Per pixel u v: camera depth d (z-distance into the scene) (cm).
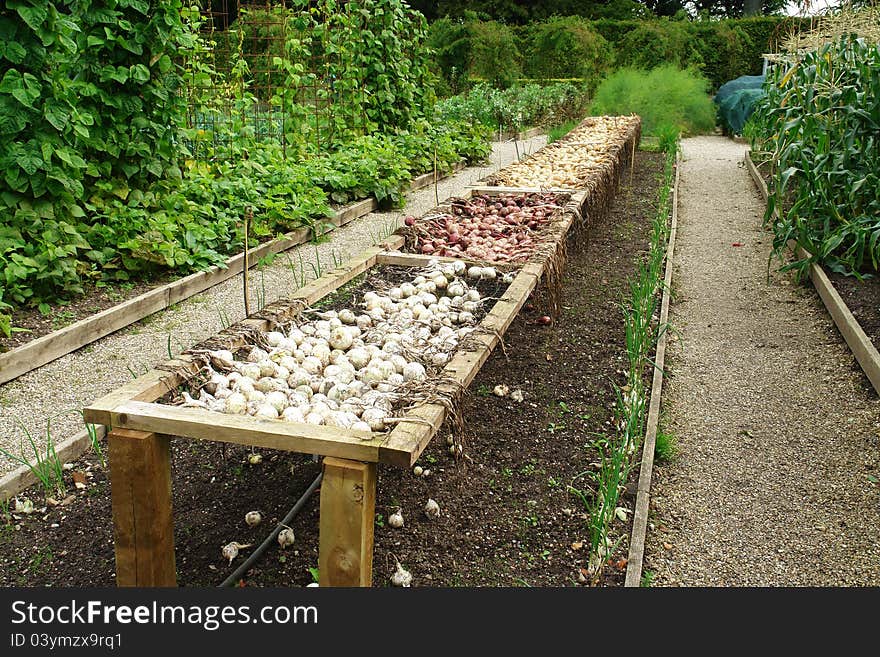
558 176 689
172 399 260
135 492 217
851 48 573
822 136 542
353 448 201
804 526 301
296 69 839
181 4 552
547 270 425
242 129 788
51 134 462
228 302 520
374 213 805
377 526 284
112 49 520
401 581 254
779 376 436
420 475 319
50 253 458
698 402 409
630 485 319
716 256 679
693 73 1928
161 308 499
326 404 258
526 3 2711
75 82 485
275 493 302
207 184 632
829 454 352
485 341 289
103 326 450
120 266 520
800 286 580
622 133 1021
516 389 397
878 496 317
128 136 545
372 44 969
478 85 1788
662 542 292
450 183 995
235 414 228
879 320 469
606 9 2666
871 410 385
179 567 260
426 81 1137
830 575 273
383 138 976
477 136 1203
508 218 557
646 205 868
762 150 1034
